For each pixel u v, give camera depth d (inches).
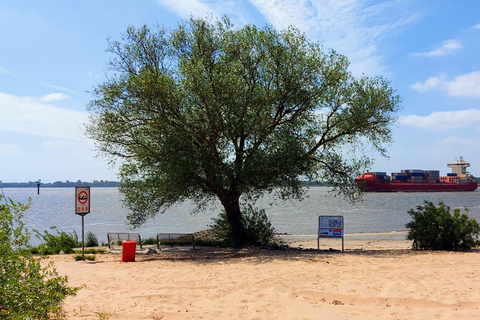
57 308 204.8
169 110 610.5
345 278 341.7
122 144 654.5
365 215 2065.7
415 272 371.2
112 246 725.9
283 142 656.4
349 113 679.7
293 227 1451.8
